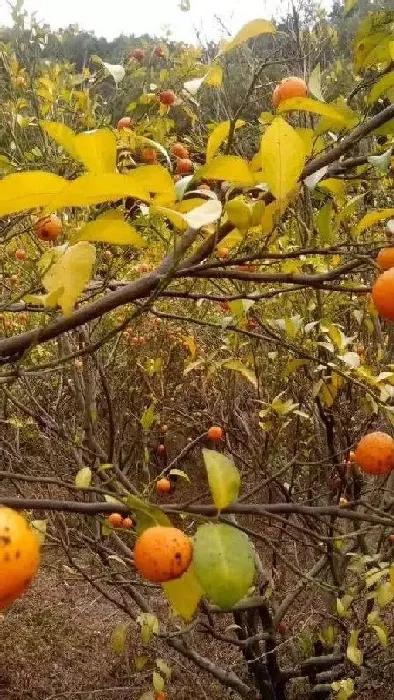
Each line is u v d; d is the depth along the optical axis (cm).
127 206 207
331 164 132
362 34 139
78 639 439
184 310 512
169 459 645
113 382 493
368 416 321
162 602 455
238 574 86
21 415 454
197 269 120
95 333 384
